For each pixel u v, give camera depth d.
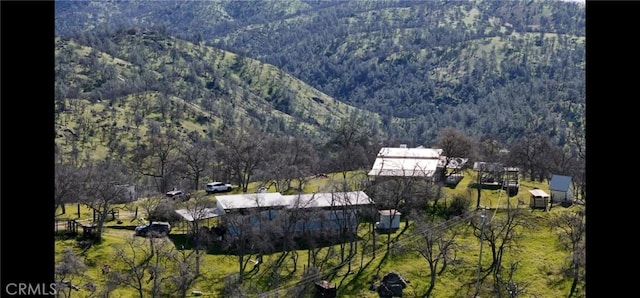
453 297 71.75
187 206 89.81
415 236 86.19
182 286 69.44
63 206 93.19
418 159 109.81
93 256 77.62
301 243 87.12
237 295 70.06
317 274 74.81
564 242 82.81
